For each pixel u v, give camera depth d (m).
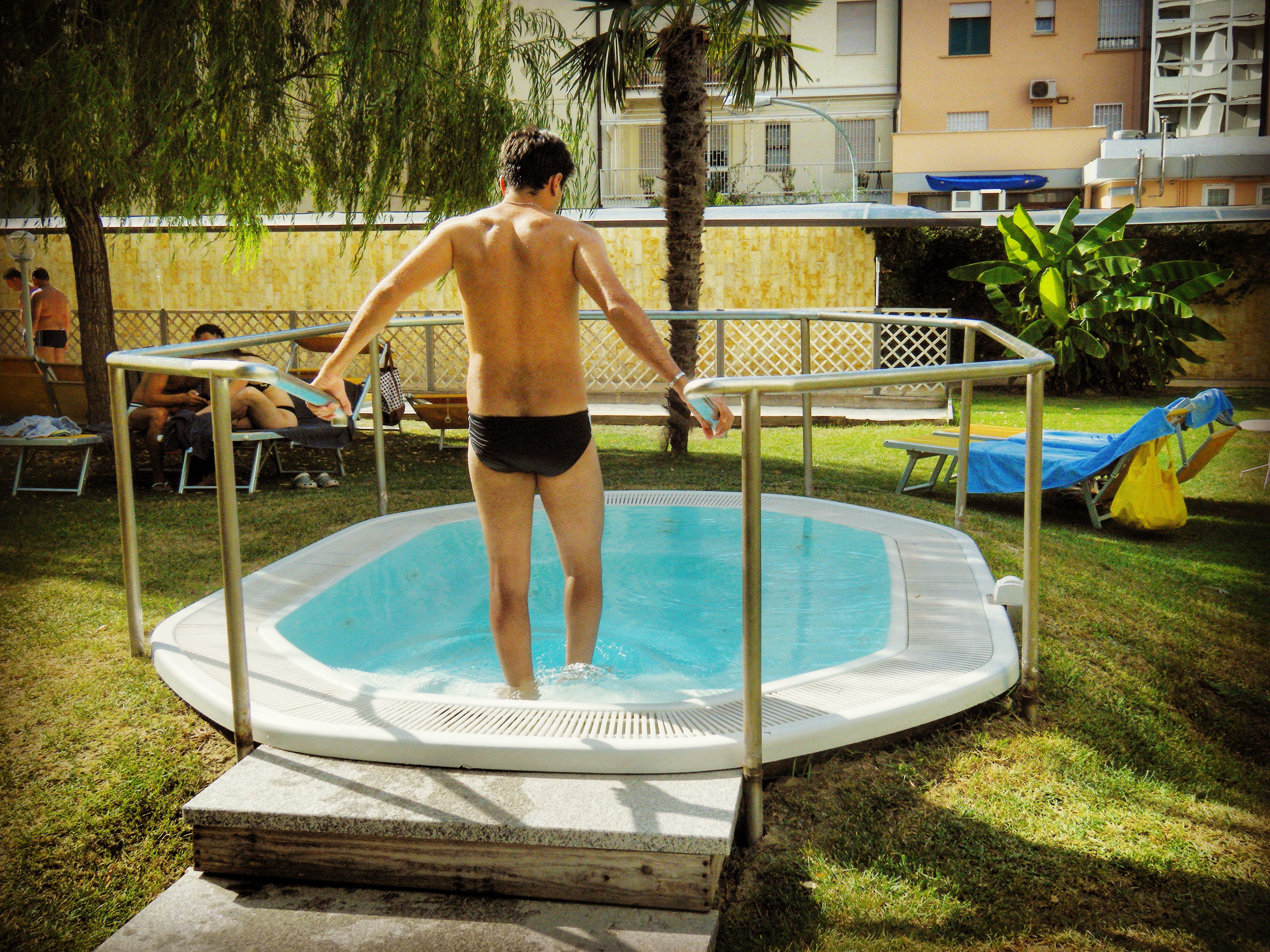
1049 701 3.12
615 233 14.44
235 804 2.21
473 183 8.88
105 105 6.91
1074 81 22.94
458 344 14.27
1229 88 20.78
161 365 2.65
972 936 2.03
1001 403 12.91
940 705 2.77
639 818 2.12
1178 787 2.70
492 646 3.63
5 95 6.82
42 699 2.97
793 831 2.36
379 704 2.66
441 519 5.03
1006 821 2.42
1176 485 6.13
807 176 25.25
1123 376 14.11
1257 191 20.45
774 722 2.56
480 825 2.11
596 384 13.67
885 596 3.98
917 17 23.59
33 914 2.13
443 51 8.76
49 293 11.34
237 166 8.09
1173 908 2.12
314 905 2.12
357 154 8.45
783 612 3.95
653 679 3.24
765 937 2.04
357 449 9.13
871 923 2.07
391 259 14.45
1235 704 3.49
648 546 4.91
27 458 7.09
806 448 5.81
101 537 5.32
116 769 2.59
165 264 14.52
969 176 23.25
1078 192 22.88
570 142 9.33
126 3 6.92
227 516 2.44
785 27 8.79
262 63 7.65
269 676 2.89
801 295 14.62
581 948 1.95
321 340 8.95
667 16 8.16
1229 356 15.44
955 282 15.67
